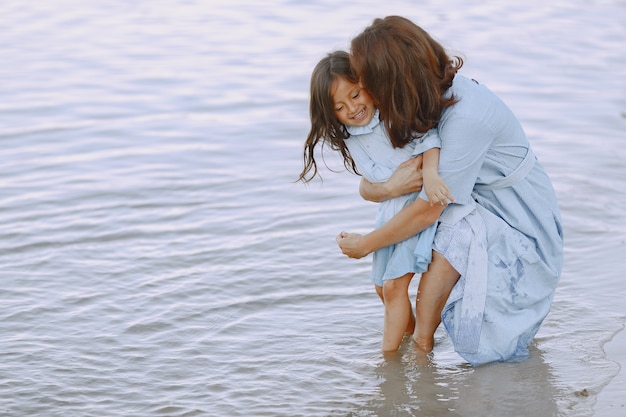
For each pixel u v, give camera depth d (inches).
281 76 398.6
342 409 159.9
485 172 176.2
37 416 156.8
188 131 327.3
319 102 173.3
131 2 563.5
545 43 453.7
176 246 231.3
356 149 179.0
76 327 189.8
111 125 333.4
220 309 198.2
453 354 180.7
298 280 212.2
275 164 293.4
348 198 263.7
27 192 267.4
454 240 173.9
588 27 490.6
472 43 452.4
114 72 406.6
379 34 167.2
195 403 161.6
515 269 175.5
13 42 462.0
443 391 165.5
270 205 258.7
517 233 176.9
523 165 176.6
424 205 170.2
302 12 525.3
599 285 206.2
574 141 307.3
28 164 291.6
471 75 394.6
